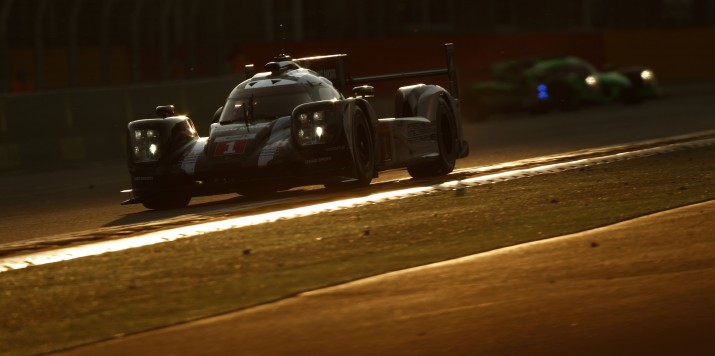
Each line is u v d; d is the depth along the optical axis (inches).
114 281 986.1
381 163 1657.2
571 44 5398.6
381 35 5497.1
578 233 1072.8
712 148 2015.3
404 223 1216.2
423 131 1777.8
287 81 1657.2
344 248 1074.7
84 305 896.3
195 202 1724.9
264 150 1539.1
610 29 6707.7
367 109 1616.6
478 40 4886.8
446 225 1186.0
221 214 1398.9
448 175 1819.6
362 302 829.8
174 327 792.9
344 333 746.2
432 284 878.4
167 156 1577.3
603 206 1273.4
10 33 3516.2
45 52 3671.3
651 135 2618.1
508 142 2689.5
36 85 3548.2
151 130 1589.6
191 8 4126.5
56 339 789.9
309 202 1465.3
